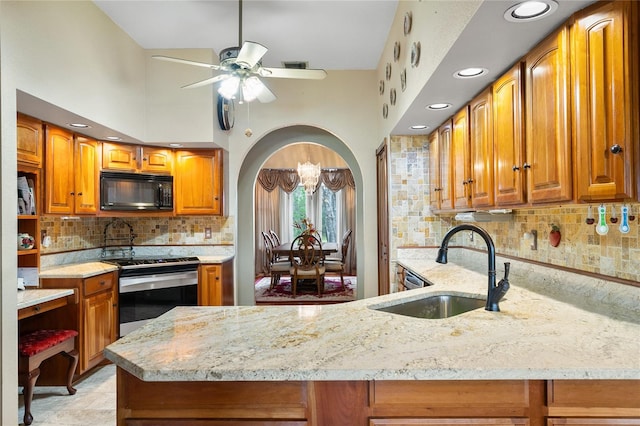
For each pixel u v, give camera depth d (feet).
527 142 6.12
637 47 4.11
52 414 8.75
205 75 13.32
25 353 8.34
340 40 12.67
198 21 11.40
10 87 7.60
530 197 6.00
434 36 7.13
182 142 13.44
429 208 12.79
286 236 29.58
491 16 5.13
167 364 3.97
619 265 5.70
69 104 9.43
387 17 11.21
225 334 4.92
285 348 4.37
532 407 3.99
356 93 15.42
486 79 7.58
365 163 15.40
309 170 24.84
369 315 5.75
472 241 11.75
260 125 15.43
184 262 13.42
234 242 15.51
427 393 4.04
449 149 10.27
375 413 4.09
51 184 10.59
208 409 4.15
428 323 5.25
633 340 4.42
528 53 6.11
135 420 4.21
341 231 29.55
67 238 12.60
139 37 12.44
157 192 13.85
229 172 15.46
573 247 6.77
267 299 20.18
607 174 4.37
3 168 7.36
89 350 10.61
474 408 4.03
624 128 4.17
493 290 5.87
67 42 9.36
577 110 4.82
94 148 12.51
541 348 4.22
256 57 8.61
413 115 10.19
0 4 7.37
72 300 10.03
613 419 3.90
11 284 7.48
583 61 4.72
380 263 15.05
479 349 4.23
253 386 4.12
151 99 13.35
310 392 4.10
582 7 4.85
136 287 12.32
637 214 5.34
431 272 9.81
